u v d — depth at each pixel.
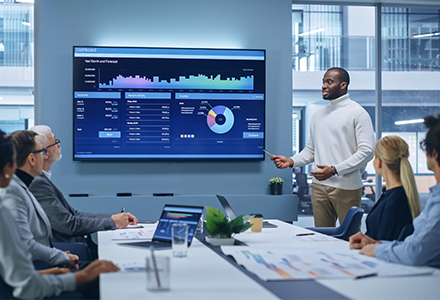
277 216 4.45
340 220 3.72
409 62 5.11
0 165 1.33
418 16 5.12
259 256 1.62
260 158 4.56
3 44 4.46
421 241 1.45
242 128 4.53
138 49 4.37
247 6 4.66
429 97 5.12
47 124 4.36
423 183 5.04
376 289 1.21
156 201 4.29
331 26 4.98
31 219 1.96
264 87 4.54
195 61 4.45
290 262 1.51
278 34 4.70
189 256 1.68
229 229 1.99
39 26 4.48
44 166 2.66
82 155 4.32
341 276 1.33
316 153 3.91
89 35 4.43
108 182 4.42
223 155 4.51
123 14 4.48
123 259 1.61
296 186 4.81
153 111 4.39
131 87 4.36
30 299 1.25
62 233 2.55
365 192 4.99
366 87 5.05
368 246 1.66
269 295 1.13
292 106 4.73
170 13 4.55
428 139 1.53
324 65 4.96
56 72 4.38
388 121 5.07
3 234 1.25
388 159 1.99
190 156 4.46
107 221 2.51
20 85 4.48
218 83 4.48
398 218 1.96
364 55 5.04
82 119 4.31
